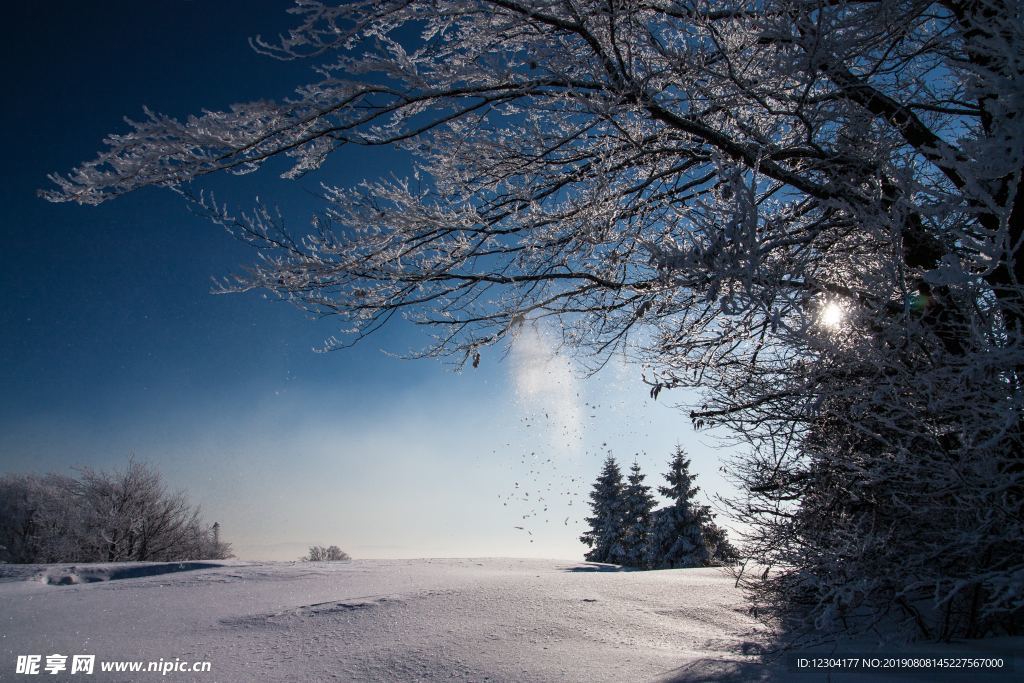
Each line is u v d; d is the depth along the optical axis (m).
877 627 4.06
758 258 2.71
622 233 4.75
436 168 4.85
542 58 3.97
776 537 4.33
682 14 4.23
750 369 4.44
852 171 3.71
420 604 5.51
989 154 2.25
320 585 7.44
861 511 4.21
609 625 4.73
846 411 3.75
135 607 6.18
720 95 4.10
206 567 10.08
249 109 3.54
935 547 3.57
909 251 3.79
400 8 3.92
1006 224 2.45
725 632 4.50
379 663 3.71
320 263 4.50
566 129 4.79
